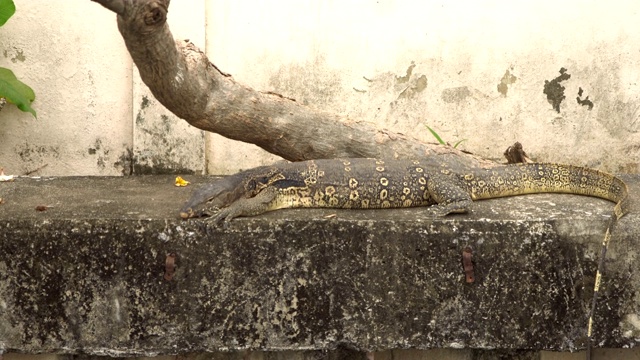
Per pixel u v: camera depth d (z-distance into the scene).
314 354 5.81
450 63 7.31
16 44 7.26
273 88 7.33
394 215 5.59
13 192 6.19
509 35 7.26
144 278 5.43
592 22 7.23
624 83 7.31
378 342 5.54
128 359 5.86
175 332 5.50
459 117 7.40
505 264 5.46
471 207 5.66
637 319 5.50
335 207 5.79
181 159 7.29
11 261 5.40
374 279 5.47
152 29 5.29
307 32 7.27
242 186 5.67
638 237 5.43
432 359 6.04
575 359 5.95
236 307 5.48
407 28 7.27
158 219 5.40
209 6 7.20
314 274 5.46
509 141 7.43
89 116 7.37
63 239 5.37
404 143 6.77
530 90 7.34
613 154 7.42
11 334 5.48
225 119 6.43
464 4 7.23
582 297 5.49
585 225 5.44
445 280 5.48
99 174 7.45
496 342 5.54
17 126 7.39
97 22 7.22
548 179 6.17
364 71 7.32
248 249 5.42
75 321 5.47
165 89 5.98
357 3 7.23
